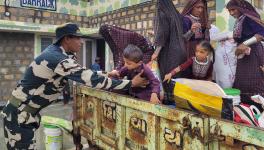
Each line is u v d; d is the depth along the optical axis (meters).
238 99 2.86
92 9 10.88
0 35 9.71
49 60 2.92
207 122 2.07
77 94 3.94
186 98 2.29
